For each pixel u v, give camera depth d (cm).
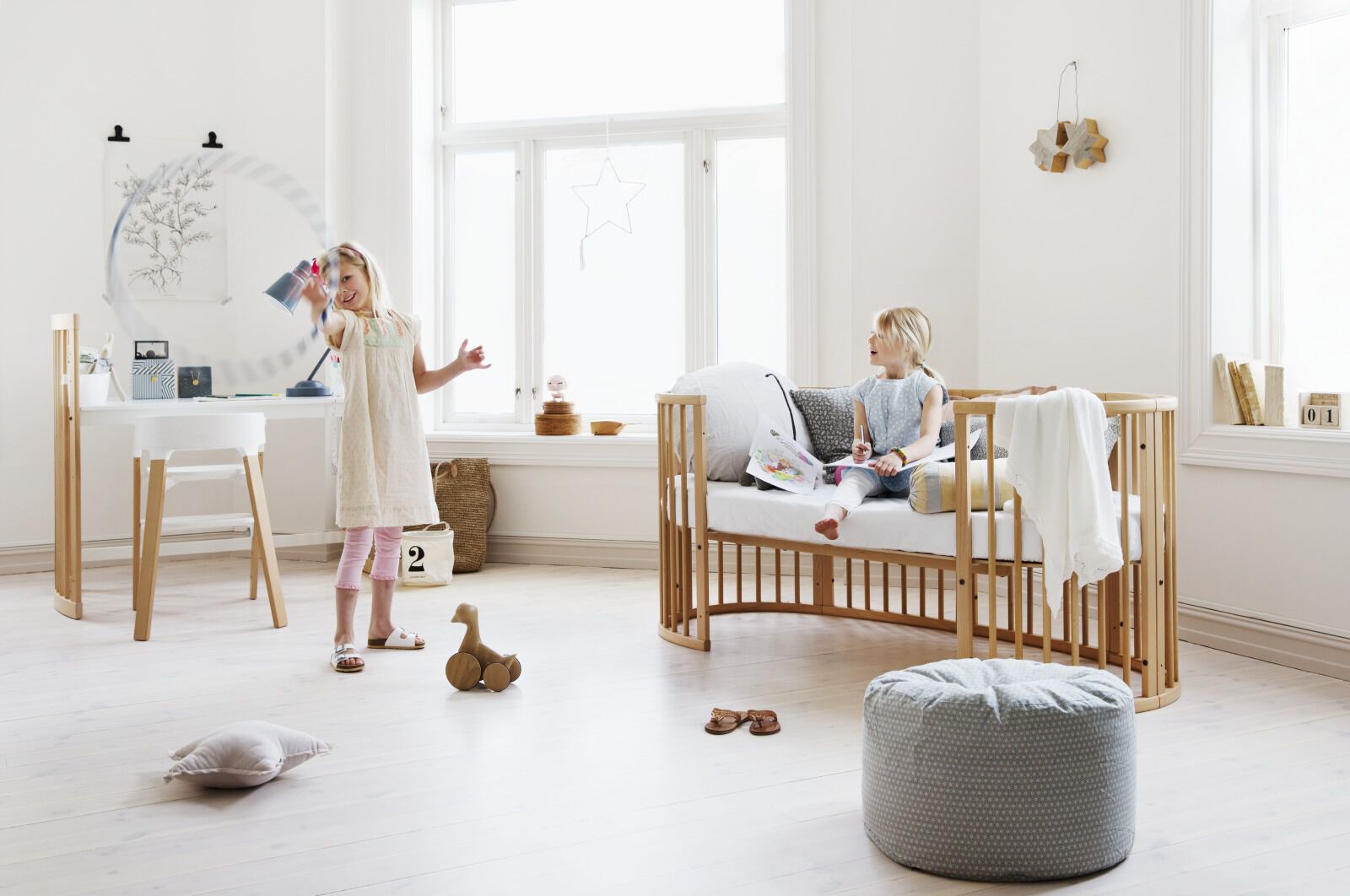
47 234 444
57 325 361
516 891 165
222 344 454
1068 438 245
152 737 238
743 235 465
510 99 491
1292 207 317
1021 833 169
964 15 408
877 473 310
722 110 460
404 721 248
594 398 488
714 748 229
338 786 208
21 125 439
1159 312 330
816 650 315
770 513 308
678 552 334
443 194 496
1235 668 294
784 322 463
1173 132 324
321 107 458
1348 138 302
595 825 189
